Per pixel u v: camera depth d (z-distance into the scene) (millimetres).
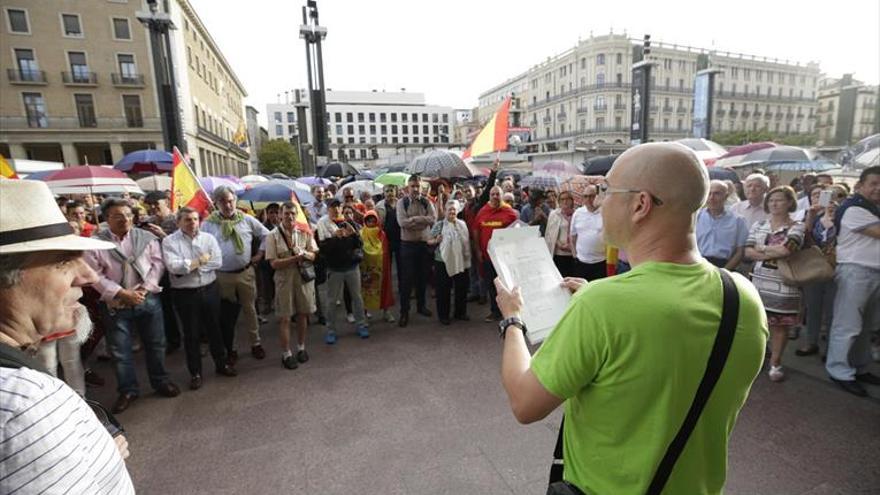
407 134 102938
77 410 777
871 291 3178
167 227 4805
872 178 3111
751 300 880
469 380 3676
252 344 4285
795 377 3502
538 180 10094
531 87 71000
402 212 5270
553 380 861
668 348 788
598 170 8461
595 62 57250
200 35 39656
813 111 70938
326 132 15375
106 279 3221
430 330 4965
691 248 906
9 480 659
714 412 870
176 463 2660
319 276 5273
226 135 52219
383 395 3449
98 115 31688
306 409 3264
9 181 812
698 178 866
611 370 816
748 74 64438
